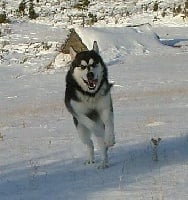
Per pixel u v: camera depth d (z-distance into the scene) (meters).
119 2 35.44
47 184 6.78
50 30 30.16
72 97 8.00
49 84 19.08
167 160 7.29
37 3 36.69
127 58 22.03
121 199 5.64
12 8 35.75
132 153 8.07
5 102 16.30
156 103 13.34
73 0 36.94
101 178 6.75
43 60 24.17
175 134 9.15
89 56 8.01
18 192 6.52
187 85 16.02
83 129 8.02
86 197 5.88
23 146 9.58
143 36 24.33
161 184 6.07
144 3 34.28
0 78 21.31
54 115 13.24
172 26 28.94
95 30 23.69
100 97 7.80
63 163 8.01
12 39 28.64
